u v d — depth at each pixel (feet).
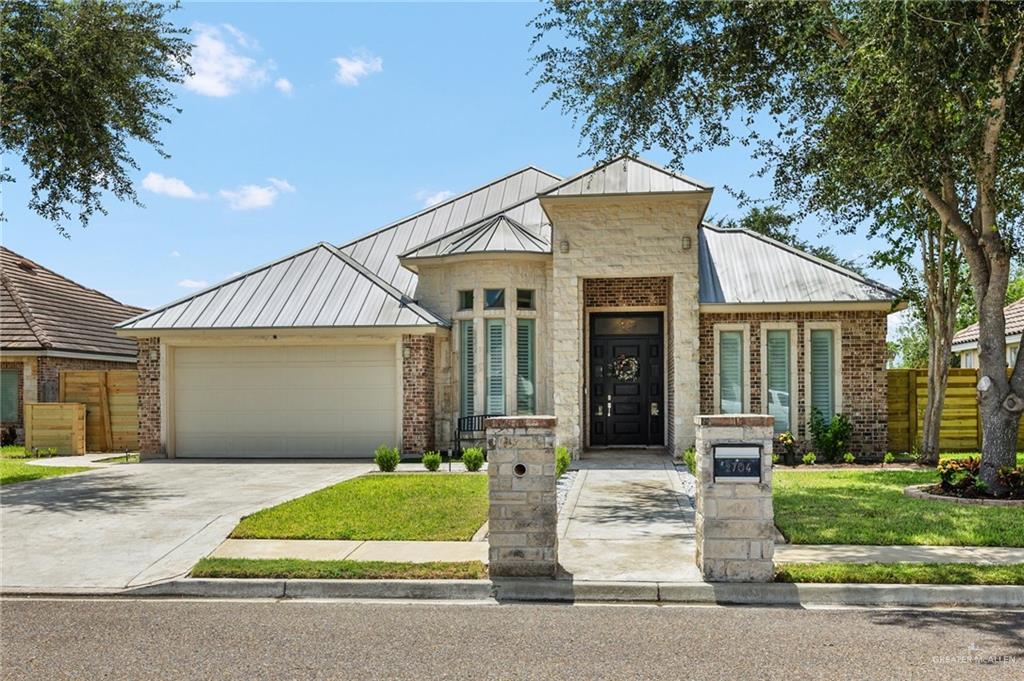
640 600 23.21
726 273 57.82
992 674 16.62
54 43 45.55
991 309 38.09
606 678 16.58
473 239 58.54
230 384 58.54
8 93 44.45
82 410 63.98
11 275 80.53
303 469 51.11
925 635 19.27
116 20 47.52
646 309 59.00
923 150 36.27
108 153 49.39
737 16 38.29
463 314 57.72
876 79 34.01
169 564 26.55
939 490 37.76
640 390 60.34
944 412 57.06
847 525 30.35
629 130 41.88
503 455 24.59
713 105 42.22
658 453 56.80
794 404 54.34
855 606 22.18
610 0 39.47
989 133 35.96
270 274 62.18
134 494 40.29
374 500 36.52
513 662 17.65
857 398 54.19
